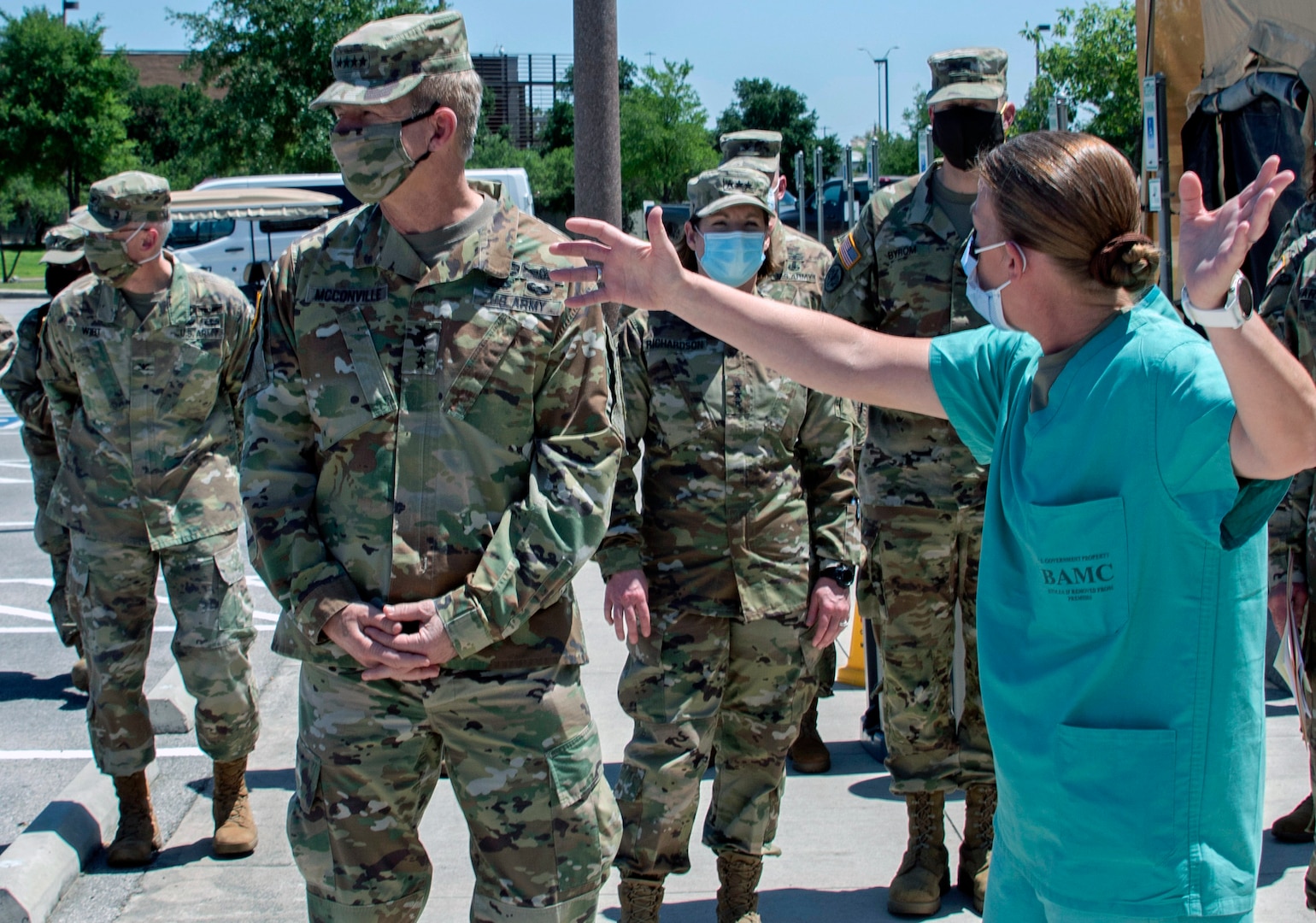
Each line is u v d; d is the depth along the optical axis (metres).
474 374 2.48
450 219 2.54
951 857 3.80
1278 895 3.48
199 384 3.92
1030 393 1.92
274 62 25.69
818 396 3.24
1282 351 1.54
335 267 2.54
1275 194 1.45
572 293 2.54
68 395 4.02
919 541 3.46
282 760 4.73
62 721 5.50
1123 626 1.75
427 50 2.44
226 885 3.69
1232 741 1.75
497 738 2.48
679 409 3.16
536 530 2.45
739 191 3.17
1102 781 1.76
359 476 2.48
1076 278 1.78
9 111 37.19
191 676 3.81
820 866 3.74
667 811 3.08
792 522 3.18
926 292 3.56
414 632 2.43
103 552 3.81
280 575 2.47
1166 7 7.04
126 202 3.81
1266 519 1.71
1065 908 1.79
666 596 3.15
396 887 2.53
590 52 10.48
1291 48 5.64
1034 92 21.72
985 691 1.93
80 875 3.76
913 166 40.59
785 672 3.17
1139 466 1.73
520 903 2.49
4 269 39.56
